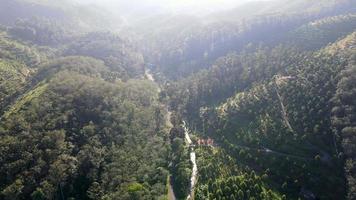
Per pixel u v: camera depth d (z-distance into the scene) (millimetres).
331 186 152000
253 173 161250
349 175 145750
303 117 181000
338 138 161750
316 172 159000
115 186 161125
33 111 190125
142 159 184250
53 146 171375
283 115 193500
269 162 173500
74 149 177625
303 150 170750
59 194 155750
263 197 148500
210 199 152875
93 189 156875
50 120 187125
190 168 180000
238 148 190875
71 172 162000
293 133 179125
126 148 186875
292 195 154750
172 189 170375
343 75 187000
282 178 163625
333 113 171750
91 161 170375
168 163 190625
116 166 170375
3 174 154500
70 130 189000
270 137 186125
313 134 172250
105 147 182625
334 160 159000
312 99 186000
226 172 170375
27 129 176625
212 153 192375
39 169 157250
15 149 165000
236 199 149625
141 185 161500
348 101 172750
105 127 196250
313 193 153750
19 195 147625
